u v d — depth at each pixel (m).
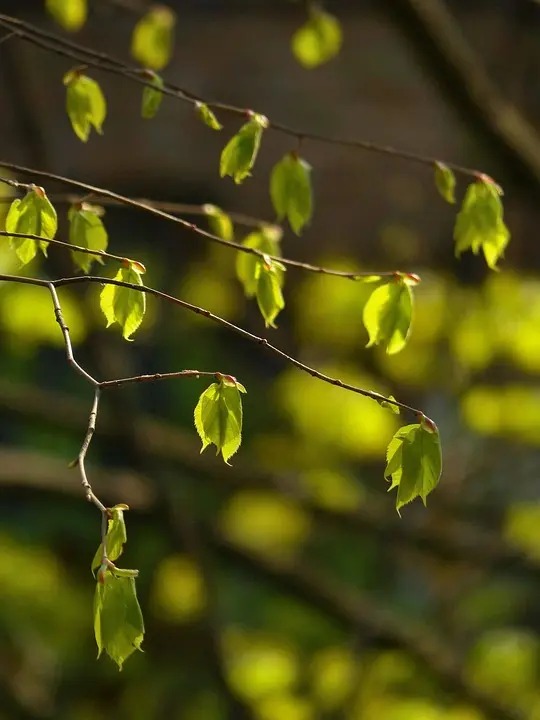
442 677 5.44
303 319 6.37
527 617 6.82
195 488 7.12
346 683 5.47
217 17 11.91
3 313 4.89
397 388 7.32
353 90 11.97
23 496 5.64
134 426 5.97
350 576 7.63
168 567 6.07
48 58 11.02
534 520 5.97
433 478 1.78
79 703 6.38
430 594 7.23
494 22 9.27
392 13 4.30
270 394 9.18
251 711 5.51
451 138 11.73
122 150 11.74
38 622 6.57
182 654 6.14
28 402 6.05
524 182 4.65
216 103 2.10
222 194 11.99
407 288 2.07
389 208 11.82
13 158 10.48
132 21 10.87
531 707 5.57
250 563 5.86
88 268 2.19
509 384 5.60
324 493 6.00
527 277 6.58
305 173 2.29
